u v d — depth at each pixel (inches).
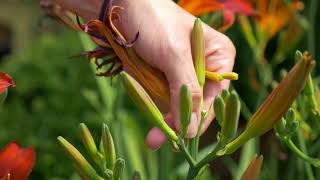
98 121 71.2
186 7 32.5
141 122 65.7
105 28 23.7
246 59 55.2
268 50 53.7
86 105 74.4
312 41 37.2
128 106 66.6
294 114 23.4
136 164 40.9
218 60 26.6
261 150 41.4
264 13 39.0
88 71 77.2
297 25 39.2
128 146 39.2
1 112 76.4
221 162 48.0
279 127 23.6
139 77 24.1
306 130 28.0
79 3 27.1
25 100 78.1
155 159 42.4
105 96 38.4
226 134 20.4
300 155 24.0
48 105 75.7
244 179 20.0
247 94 55.2
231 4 35.8
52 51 81.3
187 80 23.4
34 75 79.0
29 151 21.9
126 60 23.9
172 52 23.8
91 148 22.3
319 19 47.8
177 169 41.3
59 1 27.7
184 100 20.7
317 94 25.9
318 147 28.0
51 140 73.2
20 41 175.6
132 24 24.9
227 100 20.0
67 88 76.5
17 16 175.5
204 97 25.6
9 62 84.1
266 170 36.4
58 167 71.7
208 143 47.5
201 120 21.7
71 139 73.3
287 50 40.1
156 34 24.4
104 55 26.0
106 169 21.5
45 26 36.5
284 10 39.0
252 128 20.7
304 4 44.6
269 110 20.4
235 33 55.2
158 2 25.3
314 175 29.1
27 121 75.4
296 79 20.0
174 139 21.5
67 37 84.4
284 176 37.3
